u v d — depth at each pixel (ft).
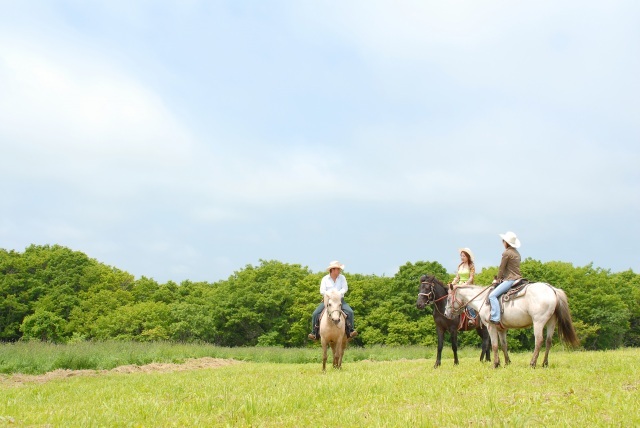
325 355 49.96
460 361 60.23
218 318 237.25
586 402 25.21
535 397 26.63
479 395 28.94
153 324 229.25
